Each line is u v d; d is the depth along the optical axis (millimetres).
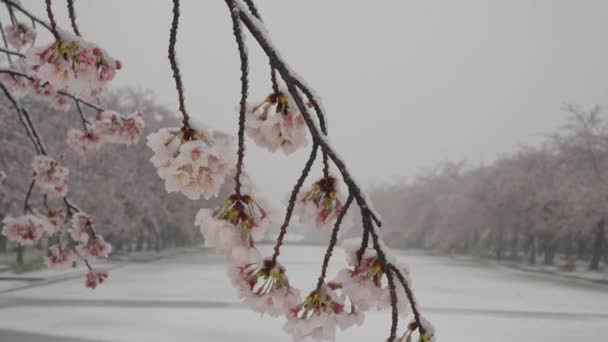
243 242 1257
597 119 36531
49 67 1383
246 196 1284
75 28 1427
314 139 1273
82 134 4355
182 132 1280
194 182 1248
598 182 33375
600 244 35562
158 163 1243
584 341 11719
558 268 37906
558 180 36438
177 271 28703
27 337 10828
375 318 13602
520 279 28953
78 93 1412
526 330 12867
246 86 1262
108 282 22281
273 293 1287
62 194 4402
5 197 25703
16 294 17750
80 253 4359
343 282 1362
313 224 1442
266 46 1281
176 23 1292
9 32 4266
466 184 51906
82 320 12867
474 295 20297
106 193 31719
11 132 26203
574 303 18422
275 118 1327
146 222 39969
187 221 43750
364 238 1299
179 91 1302
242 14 1294
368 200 1278
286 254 50688
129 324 12469
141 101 40875
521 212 40906
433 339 1228
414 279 27156
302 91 1293
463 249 59781
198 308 15188
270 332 11820
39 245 40031
